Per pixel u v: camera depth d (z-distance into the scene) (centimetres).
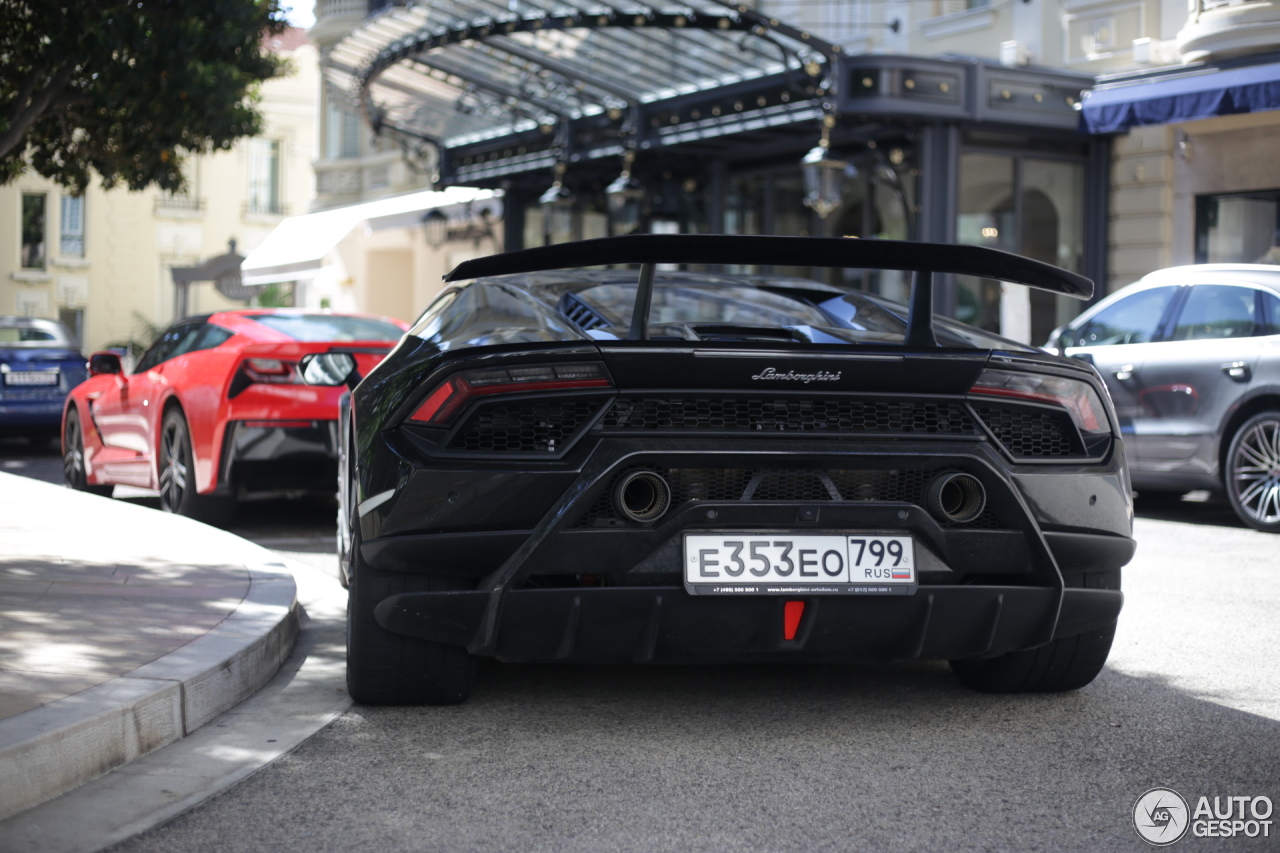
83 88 1245
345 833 274
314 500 966
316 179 2881
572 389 332
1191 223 1359
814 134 1445
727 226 1652
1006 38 1491
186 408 745
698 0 1367
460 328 396
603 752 332
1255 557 689
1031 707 382
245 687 383
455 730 352
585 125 1684
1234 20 1209
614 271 460
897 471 344
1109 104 1256
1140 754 334
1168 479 848
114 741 314
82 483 962
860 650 348
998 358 349
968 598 345
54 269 3606
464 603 337
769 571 335
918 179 1328
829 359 336
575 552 330
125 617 424
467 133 1966
